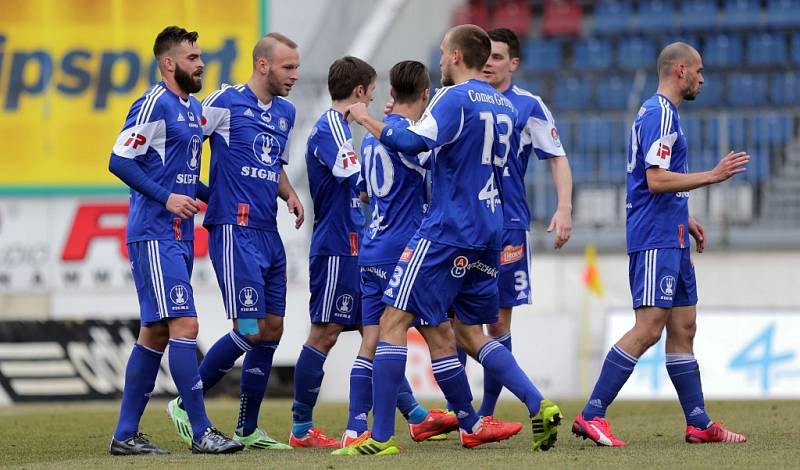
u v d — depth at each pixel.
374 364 21.27
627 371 22.98
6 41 48.53
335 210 25.05
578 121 54.03
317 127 24.61
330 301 25.08
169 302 22.30
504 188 25.55
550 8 67.44
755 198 51.22
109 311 48.22
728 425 26.55
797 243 50.28
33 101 48.53
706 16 65.06
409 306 21.08
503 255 25.56
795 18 64.12
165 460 20.67
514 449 22.09
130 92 48.44
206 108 23.98
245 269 23.81
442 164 21.05
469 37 21.66
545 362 47.44
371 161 23.16
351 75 24.45
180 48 22.81
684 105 59.25
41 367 44.53
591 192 52.75
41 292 48.41
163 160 22.67
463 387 22.30
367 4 63.38
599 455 20.36
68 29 48.41
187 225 23.06
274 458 20.67
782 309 44.56
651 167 22.72
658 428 26.81
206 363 24.62
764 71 59.88
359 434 22.66
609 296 49.69
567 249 51.44
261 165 24.17
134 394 23.03
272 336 24.55
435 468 18.30
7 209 48.62
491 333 25.94
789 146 51.78
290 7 56.88
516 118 21.94
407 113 22.97
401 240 22.89
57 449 24.19
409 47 63.72
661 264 23.06
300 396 25.00
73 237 48.44
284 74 24.17
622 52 63.41
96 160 48.50
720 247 50.38
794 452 20.73
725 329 44.72
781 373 43.88
